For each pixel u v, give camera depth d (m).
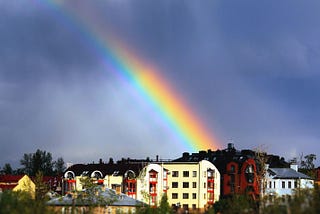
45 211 79.12
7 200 75.75
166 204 99.62
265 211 80.44
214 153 194.50
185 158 198.75
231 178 171.38
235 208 89.25
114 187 162.75
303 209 69.31
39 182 138.75
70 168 177.25
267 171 167.25
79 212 98.94
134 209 112.38
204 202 169.25
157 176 163.12
